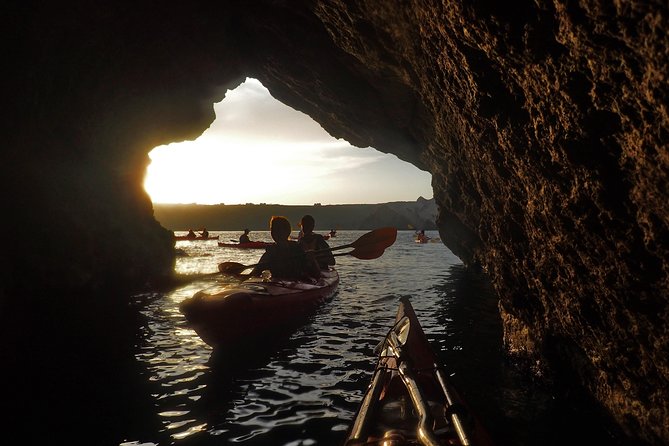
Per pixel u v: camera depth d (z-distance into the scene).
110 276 9.53
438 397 2.87
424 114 7.34
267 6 7.57
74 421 3.04
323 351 4.69
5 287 6.87
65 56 7.67
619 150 1.85
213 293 5.09
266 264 6.54
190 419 3.06
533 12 2.01
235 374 3.98
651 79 1.49
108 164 9.84
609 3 1.52
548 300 3.22
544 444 2.75
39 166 7.95
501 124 2.75
